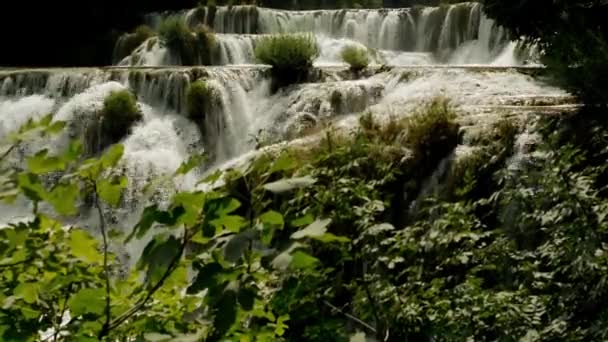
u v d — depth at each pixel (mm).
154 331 1278
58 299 1422
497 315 2400
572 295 2344
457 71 10555
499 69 10648
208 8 18953
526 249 3391
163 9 20594
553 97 8406
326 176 2109
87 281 1379
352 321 2441
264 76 11570
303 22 18344
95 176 1144
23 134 1205
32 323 1322
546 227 2883
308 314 1613
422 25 17078
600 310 2297
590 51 6309
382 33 17469
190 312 1352
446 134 6660
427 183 6418
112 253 1458
